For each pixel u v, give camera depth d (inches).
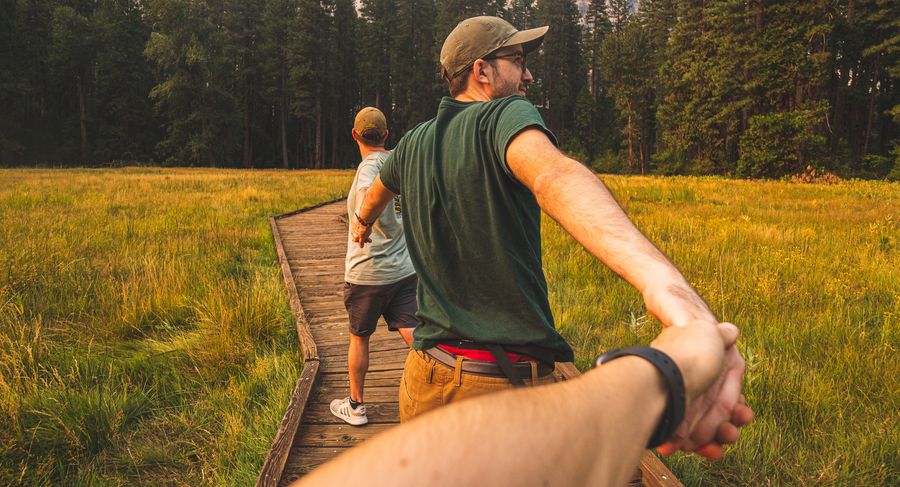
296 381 156.0
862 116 2129.7
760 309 215.0
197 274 274.5
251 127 2957.7
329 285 281.4
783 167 1466.5
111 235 391.2
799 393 140.9
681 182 1083.9
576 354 175.5
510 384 49.7
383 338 196.5
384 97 3088.1
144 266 277.9
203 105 2517.2
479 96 53.5
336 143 2972.4
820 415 133.7
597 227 26.5
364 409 135.5
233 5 2952.8
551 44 3063.5
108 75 2586.1
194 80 2507.4
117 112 2618.1
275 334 196.5
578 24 3292.3
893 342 176.9
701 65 1953.7
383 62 3080.7
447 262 51.8
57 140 2583.7
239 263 327.6
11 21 2356.1
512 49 53.4
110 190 818.8
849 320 191.8
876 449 119.5
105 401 135.1
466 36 52.8
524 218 48.8
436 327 53.3
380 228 126.0
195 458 126.6
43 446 122.6
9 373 147.6
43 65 2561.5
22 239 343.3
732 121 1860.2
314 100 2876.5
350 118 3186.5
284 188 956.0
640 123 2517.2
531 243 49.7
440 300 52.7
